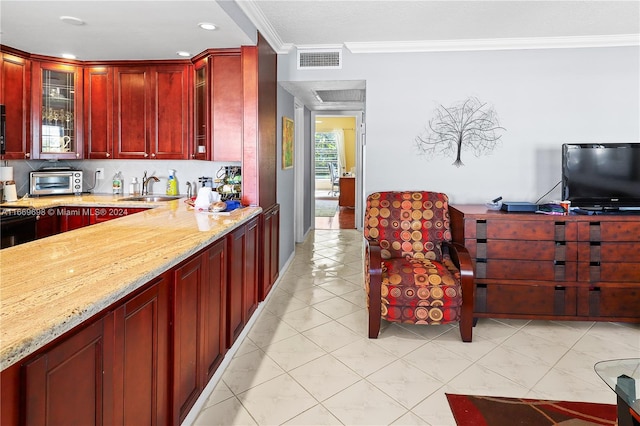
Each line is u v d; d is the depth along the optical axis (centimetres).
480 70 383
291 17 315
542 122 379
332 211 987
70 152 381
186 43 320
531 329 318
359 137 720
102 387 122
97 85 381
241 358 266
